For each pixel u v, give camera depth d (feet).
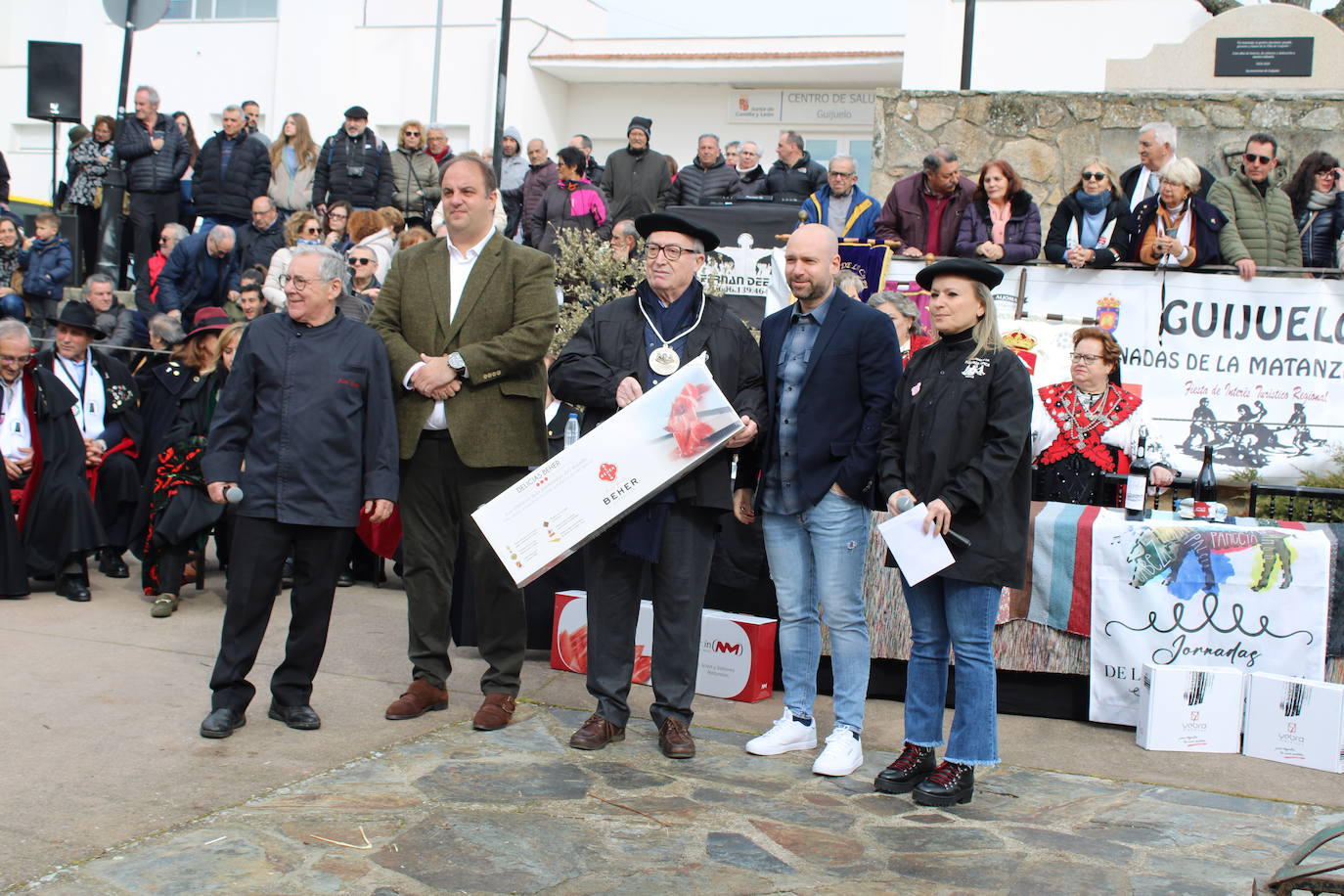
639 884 10.85
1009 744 15.72
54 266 33.55
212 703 14.76
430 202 36.19
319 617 15.02
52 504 21.47
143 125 36.78
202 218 36.37
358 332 14.96
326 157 35.45
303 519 14.49
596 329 15.19
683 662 14.74
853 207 25.49
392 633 19.85
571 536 14.07
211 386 21.16
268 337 14.78
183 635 19.36
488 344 14.96
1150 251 21.08
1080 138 26.58
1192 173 20.89
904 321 20.07
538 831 11.96
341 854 11.25
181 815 12.02
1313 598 15.92
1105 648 16.40
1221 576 16.15
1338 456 20.35
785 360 14.75
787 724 15.08
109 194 35.86
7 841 11.19
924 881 11.16
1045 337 21.18
